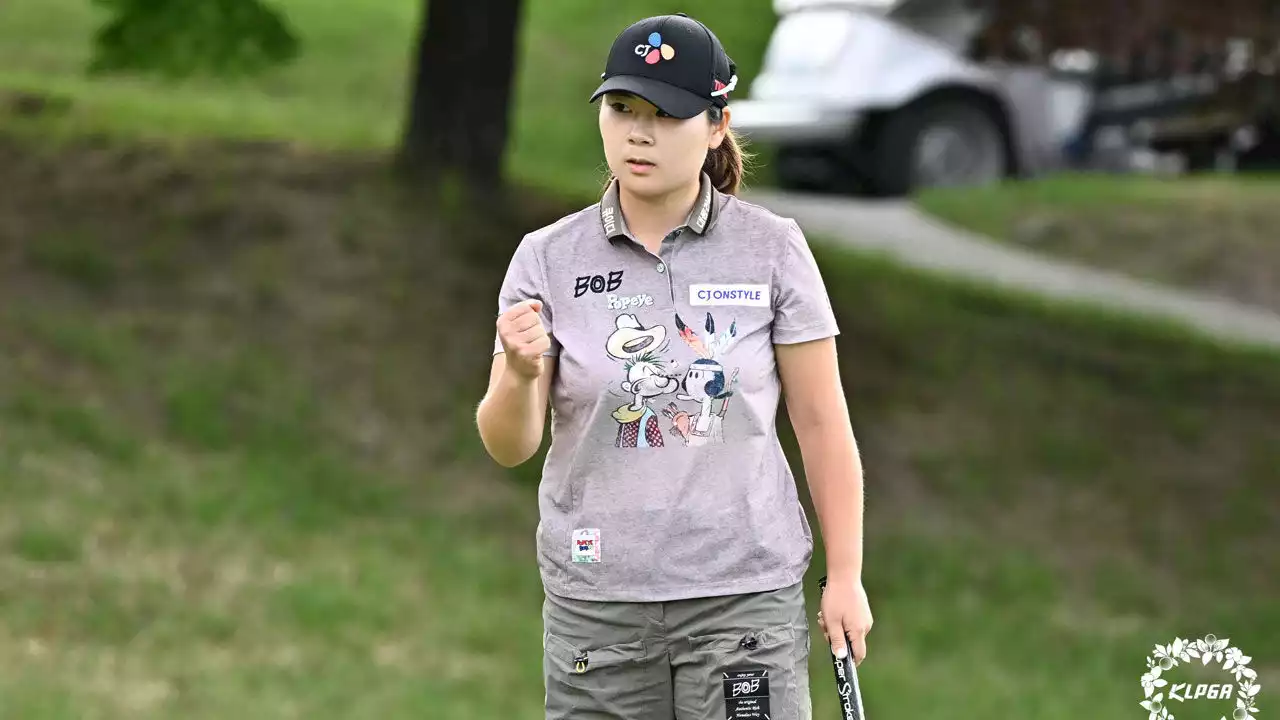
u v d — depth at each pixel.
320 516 32.16
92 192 40.91
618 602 11.95
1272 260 52.91
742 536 11.91
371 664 26.53
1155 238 53.88
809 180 58.03
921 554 34.97
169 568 28.98
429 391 37.09
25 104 46.38
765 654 11.89
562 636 12.22
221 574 29.09
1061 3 43.34
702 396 11.88
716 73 11.85
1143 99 58.34
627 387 11.87
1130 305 48.41
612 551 11.91
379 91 64.50
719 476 11.91
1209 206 56.16
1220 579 35.69
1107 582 35.03
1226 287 51.66
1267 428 41.47
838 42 56.19
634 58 11.72
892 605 32.75
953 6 56.47
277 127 48.34
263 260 39.38
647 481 11.88
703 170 12.70
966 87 56.84
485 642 28.05
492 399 11.62
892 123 56.25
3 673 24.36
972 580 34.25
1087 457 39.50
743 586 11.90
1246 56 43.81
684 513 11.87
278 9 37.50
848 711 12.15
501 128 44.47
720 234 12.12
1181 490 38.88
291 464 33.59
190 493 31.50
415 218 42.12
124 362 35.19
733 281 12.03
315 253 40.00
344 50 68.31
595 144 64.75
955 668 29.73
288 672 25.75
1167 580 35.47
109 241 39.16
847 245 49.78
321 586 29.03
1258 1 42.50
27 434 32.16
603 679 12.09
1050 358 43.41
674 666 12.08
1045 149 58.38
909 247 51.09
